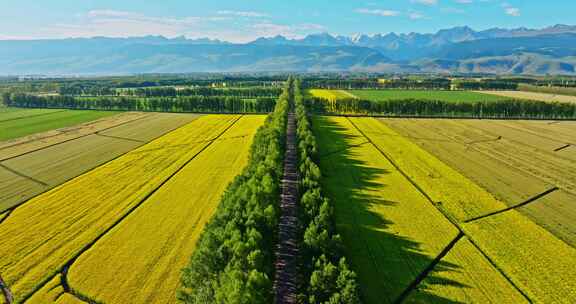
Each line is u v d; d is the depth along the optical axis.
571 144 102.38
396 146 100.44
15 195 65.69
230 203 46.91
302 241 43.75
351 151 95.56
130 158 89.12
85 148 98.44
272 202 50.53
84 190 68.12
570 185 70.56
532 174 77.19
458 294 38.84
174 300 37.72
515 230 52.66
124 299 38.00
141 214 57.78
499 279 41.50
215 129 124.62
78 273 42.44
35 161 86.44
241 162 85.69
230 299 30.56
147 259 45.16
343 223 54.94
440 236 51.12
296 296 38.19
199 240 43.56
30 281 41.34
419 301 37.78
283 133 87.12
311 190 56.41
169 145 102.12
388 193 66.81
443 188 69.06
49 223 54.81
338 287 34.06
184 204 61.56
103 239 49.97
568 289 39.69
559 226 54.12
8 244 48.88
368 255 46.31
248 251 37.09
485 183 71.88
